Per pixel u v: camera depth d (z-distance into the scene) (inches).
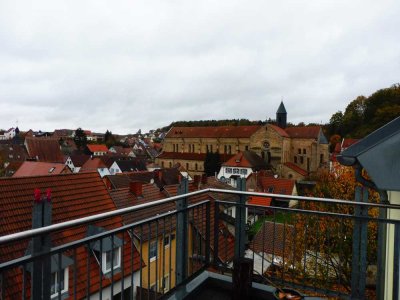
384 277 147.8
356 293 141.3
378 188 121.8
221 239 215.0
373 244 333.4
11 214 392.5
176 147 3617.1
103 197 511.5
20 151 2938.0
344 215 142.0
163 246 143.2
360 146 131.8
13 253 329.4
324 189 769.6
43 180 459.5
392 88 3336.6
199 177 1206.9
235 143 3243.1
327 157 2888.8
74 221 91.7
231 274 169.6
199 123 5398.6
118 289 385.4
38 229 82.3
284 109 3361.2
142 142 5821.9
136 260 408.8
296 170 2679.6
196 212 174.9
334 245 287.1
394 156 124.4
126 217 478.9
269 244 365.1
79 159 3100.4
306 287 160.4
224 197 293.0
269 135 2844.5
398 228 130.2
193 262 171.9
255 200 832.9
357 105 3651.6
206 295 156.3
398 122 128.7
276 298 146.6
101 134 7327.8
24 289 83.0
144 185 780.0
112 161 2923.2
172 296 146.1
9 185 419.5
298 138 2925.7
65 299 297.7
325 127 4151.1
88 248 102.0
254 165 2564.0
